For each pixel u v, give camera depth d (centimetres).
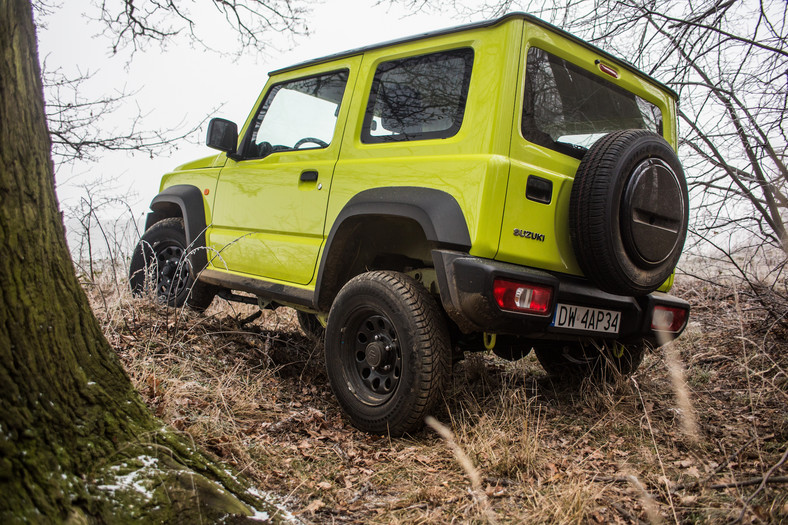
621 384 336
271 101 412
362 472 256
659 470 250
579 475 242
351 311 312
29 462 141
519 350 373
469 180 273
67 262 175
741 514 190
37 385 153
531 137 287
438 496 229
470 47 296
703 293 529
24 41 164
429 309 288
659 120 372
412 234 342
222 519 175
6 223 152
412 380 281
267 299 414
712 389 355
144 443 177
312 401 346
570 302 296
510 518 213
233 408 297
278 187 376
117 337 338
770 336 392
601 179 279
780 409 306
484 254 268
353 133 339
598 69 321
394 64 331
